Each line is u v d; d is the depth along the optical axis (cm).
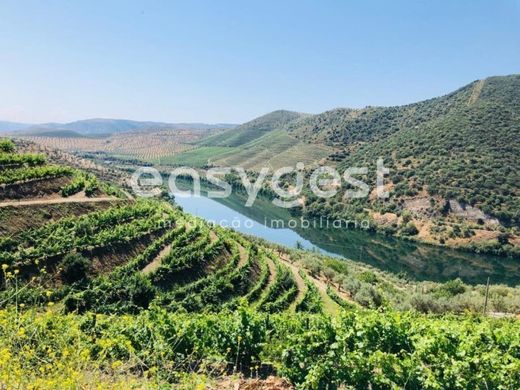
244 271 4381
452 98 19025
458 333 1095
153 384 657
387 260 8725
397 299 4769
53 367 569
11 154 5453
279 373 985
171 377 790
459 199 10419
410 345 1027
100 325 1238
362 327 1028
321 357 989
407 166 13088
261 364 1044
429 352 993
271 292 4169
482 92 17475
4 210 4125
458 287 5666
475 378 958
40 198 4872
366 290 4828
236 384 866
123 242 4291
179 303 3434
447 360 982
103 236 4116
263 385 911
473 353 1023
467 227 9712
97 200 5191
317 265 6094
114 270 3922
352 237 10388
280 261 5897
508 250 8819
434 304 4356
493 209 9850
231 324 1102
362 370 945
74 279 3528
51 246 3734
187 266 4191
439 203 10619
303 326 1129
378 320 1048
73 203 4872
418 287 6338
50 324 750
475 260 8725
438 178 11550
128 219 5097
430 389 937
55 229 4234
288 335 1055
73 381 515
